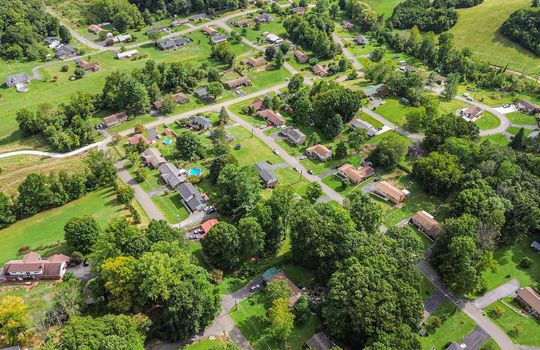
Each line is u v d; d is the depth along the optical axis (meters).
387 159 180.12
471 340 116.25
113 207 161.75
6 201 155.00
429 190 168.75
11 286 128.88
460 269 123.81
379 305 105.75
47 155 197.62
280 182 176.25
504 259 141.62
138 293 113.69
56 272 130.25
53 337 107.12
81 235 135.00
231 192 155.38
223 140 196.12
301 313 118.44
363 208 138.50
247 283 131.62
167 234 129.88
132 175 179.88
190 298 109.44
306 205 138.75
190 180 173.38
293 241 133.12
